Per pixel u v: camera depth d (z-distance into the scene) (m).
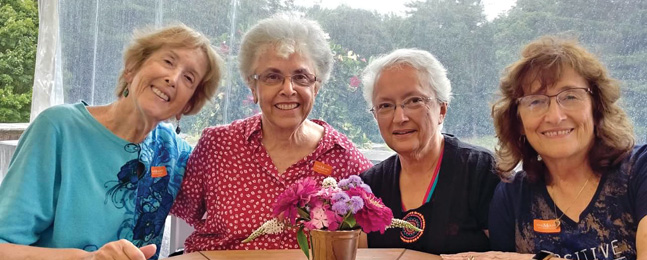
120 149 1.97
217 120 3.08
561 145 1.65
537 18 2.54
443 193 1.98
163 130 2.21
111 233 1.95
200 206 2.31
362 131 2.88
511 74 1.75
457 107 2.74
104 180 1.94
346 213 1.45
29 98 3.96
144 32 2.04
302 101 2.13
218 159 2.20
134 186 2.01
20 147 1.87
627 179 1.65
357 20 2.84
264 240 2.10
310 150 2.24
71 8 3.38
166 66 1.95
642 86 2.40
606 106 1.66
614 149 1.66
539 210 1.77
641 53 2.39
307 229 1.54
